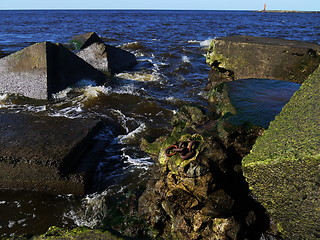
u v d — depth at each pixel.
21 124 5.67
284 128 2.87
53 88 8.62
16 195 4.47
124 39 23.92
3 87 8.85
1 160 4.46
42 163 4.42
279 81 6.02
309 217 2.55
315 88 3.03
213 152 3.29
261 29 38.06
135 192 4.40
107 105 8.10
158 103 8.26
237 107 4.50
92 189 4.63
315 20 70.38
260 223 3.14
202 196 3.09
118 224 3.77
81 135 5.30
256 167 2.66
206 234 3.10
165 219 3.48
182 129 4.58
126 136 6.30
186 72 12.29
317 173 2.34
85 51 12.09
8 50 16.64
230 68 8.32
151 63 14.14
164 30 34.28
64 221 3.97
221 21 62.41
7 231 3.78
